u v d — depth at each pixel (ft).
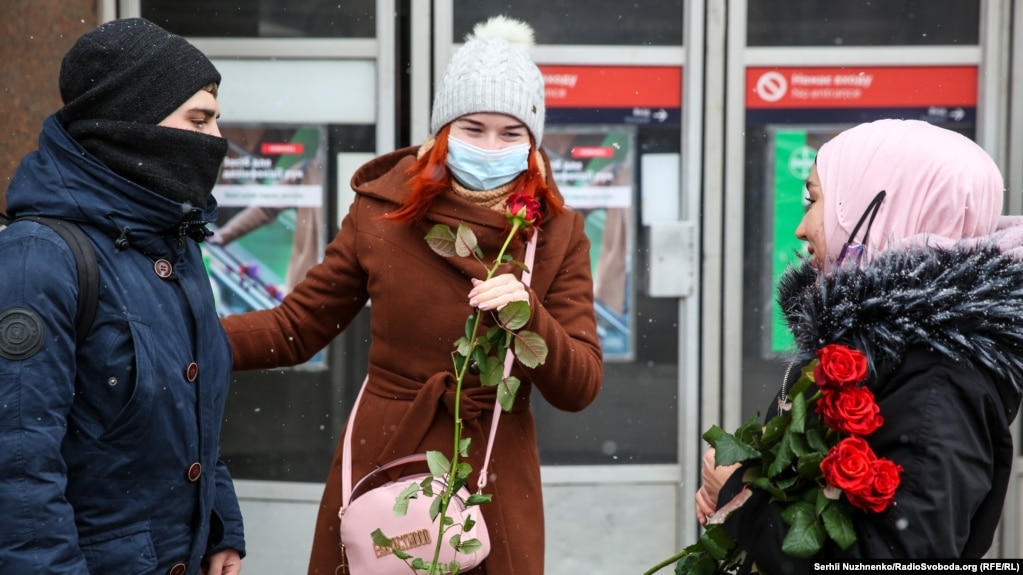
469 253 8.03
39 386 6.18
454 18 13.94
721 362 14.42
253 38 14.02
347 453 8.87
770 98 14.11
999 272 6.12
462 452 7.57
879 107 14.12
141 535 6.74
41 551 6.10
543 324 8.04
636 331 14.39
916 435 5.87
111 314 6.56
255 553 14.60
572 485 14.51
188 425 6.92
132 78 6.83
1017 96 13.92
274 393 14.51
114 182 6.66
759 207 14.26
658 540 14.58
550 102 14.10
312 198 14.21
